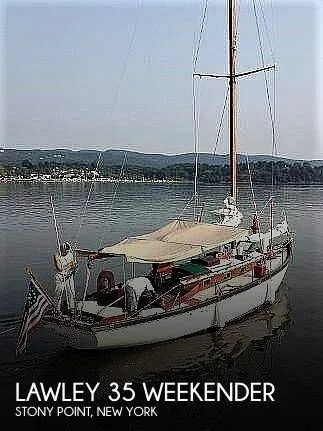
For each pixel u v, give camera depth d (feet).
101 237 132.46
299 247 116.47
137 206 199.82
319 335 63.98
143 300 59.77
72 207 194.59
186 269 64.59
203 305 62.80
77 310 58.65
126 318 57.47
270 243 79.05
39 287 55.93
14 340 61.67
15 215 170.09
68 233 137.28
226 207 78.59
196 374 54.60
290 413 47.26
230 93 86.28
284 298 78.28
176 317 60.49
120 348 57.93
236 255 73.77
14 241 123.85
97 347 56.29
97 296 62.18
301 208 187.21
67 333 56.54
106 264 97.76
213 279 66.39
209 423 46.19
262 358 57.82
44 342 61.16
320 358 57.62
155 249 64.18
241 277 70.79
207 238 67.62
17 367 55.36
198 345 61.11
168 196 239.30
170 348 60.29
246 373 54.54
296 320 69.00
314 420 46.19
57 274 57.47
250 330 65.57
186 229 70.85
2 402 49.21
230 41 85.35
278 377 53.57
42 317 55.93
